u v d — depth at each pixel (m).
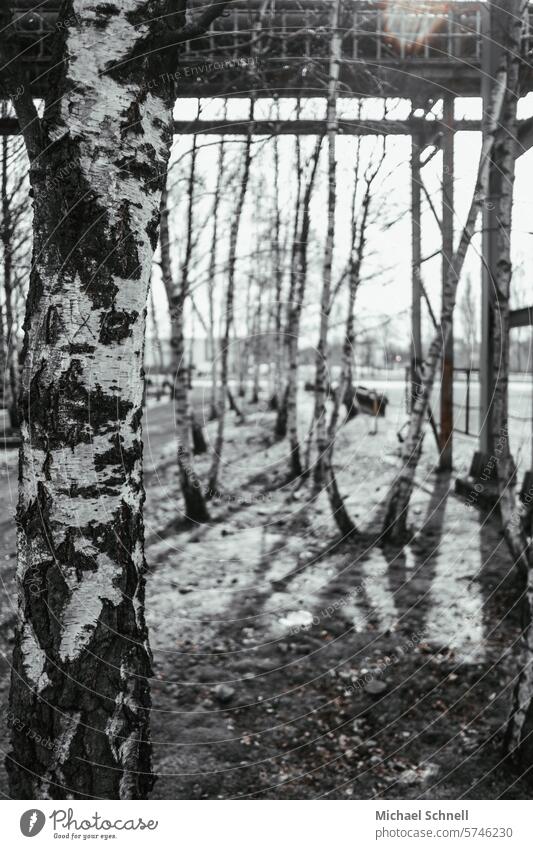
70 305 1.96
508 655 3.86
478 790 2.83
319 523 7.02
